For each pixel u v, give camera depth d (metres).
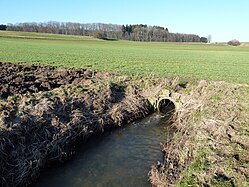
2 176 12.49
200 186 10.91
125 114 21.70
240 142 13.49
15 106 16.83
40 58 41.75
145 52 63.19
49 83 24.67
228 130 14.70
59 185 13.49
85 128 17.75
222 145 13.36
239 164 11.63
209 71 35.97
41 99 18.50
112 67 36.09
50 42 79.00
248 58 55.97
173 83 25.03
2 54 44.12
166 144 17.44
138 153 16.77
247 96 18.94
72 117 17.98
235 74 34.06
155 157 16.30
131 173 14.57
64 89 21.69
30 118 15.59
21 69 29.56
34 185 13.44
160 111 24.66
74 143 16.98
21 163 13.26
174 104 24.11
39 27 150.62
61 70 30.52
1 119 14.62
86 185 13.51
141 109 23.31
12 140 13.89
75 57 45.53
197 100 20.91
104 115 20.19
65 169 14.86
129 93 24.47
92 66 36.25
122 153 16.73
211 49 85.50
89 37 121.25
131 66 37.91
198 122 17.69
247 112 16.61
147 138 18.97
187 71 35.38
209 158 12.52
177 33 155.25
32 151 14.12
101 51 59.75
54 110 17.56
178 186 11.63
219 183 10.73
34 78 26.22
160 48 80.81
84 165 15.30
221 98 19.89
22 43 68.12
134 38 147.75
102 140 18.44
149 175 14.06
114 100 22.70
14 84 23.12
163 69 36.34
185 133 16.94
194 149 14.09
